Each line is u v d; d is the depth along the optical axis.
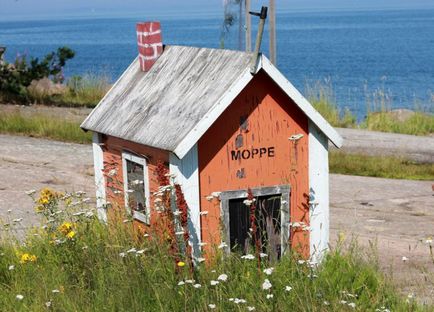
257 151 6.16
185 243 5.78
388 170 13.34
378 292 5.82
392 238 9.05
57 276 5.95
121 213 6.55
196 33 125.44
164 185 5.89
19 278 6.12
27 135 15.45
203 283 5.77
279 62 62.66
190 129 5.75
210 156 6.02
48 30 196.75
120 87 7.16
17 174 11.98
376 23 169.50
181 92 6.29
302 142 6.30
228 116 6.03
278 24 177.12
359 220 9.94
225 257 5.98
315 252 6.33
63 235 6.33
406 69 55.09
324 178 6.41
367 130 17.97
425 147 15.73
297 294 5.43
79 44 107.00
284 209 6.29
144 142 6.12
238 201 6.20
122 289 5.57
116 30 181.88
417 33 116.00
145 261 5.80
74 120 16.69
